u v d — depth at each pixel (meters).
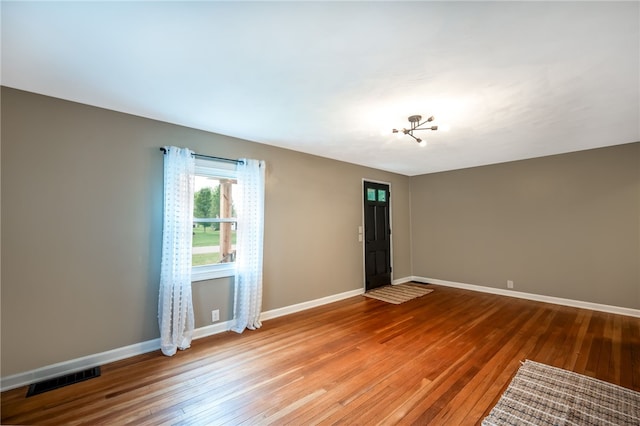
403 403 1.96
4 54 1.77
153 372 2.36
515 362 2.53
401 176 6.09
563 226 4.31
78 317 2.42
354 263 4.96
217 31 1.57
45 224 2.30
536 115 2.78
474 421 1.79
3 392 2.07
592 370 2.38
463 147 3.96
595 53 1.77
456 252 5.54
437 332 3.24
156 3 1.35
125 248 2.67
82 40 1.64
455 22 1.50
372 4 1.37
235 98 2.41
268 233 3.75
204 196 3.24
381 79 2.10
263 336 3.13
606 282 3.94
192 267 3.10
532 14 1.44
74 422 1.76
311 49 1.74
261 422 1.77
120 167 2.67
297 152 4.12
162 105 2.54
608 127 3.13
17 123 2.22
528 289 4.64
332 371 2.38
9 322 2.14
